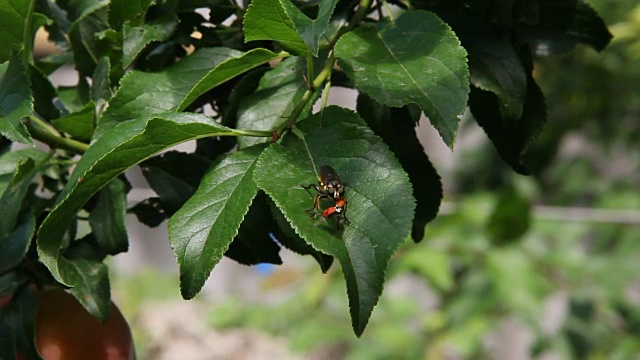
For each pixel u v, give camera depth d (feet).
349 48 2.02
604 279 5.83
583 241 7.09
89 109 2.16
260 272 8.49
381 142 1.97
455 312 5.72
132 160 1.97
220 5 2.24
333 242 1.88
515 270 5.49
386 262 1.88
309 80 2.05
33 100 2.06
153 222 2.33
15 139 1.99
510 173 7.55
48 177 2.27
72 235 2.22
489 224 5.32
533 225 5.83
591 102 7.05
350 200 1.92
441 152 8.46
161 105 2.10
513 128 2.28
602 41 2.37
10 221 2.14
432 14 2.02
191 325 8.42
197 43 2.23
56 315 2.33
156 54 2.27
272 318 6.70
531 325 5.49
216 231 1.92
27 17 2.15
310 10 2.17
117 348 2.36
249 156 1.99
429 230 5.61
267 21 1.98
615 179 7.54
